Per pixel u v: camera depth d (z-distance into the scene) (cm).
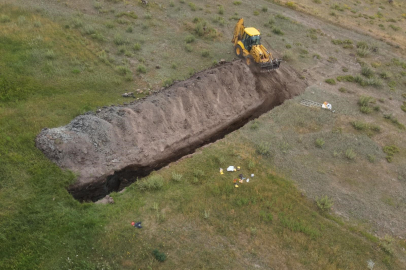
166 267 1236
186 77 2412
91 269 1188
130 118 1877
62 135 1653
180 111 2078
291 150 1938
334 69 2838
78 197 1588
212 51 2761
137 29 2911
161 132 1962
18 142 1619
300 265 1309
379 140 2116
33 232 1288
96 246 1277
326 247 1396
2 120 1738
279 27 3353
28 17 2697
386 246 1426
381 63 3011
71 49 2434
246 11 3578
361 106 2395
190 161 1773
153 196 1533
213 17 3291
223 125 2227
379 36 3500
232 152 1856
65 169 1589
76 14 2911
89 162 1670
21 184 1443
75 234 1306
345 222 1542
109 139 1773
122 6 3225
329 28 3522
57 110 1905
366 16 3966
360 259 1375
